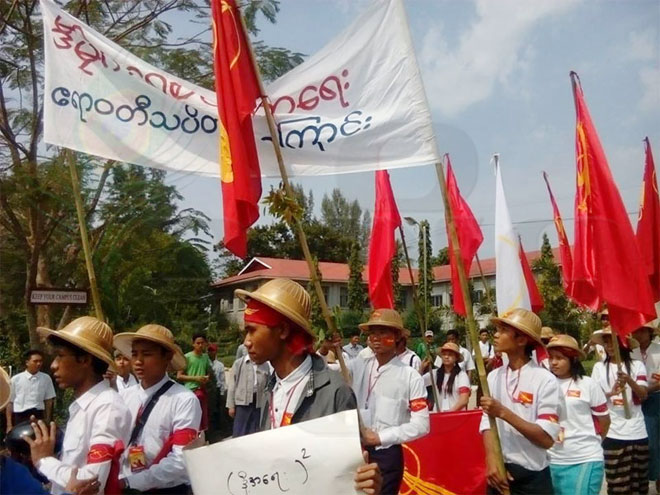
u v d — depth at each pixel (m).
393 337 5.24
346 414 2.93
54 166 10.97
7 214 11.91
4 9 12.62
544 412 4.43
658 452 7.48
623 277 5.71
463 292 4.37
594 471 5.38
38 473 3.75
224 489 2.93
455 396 7.69
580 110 6.00
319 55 4.77
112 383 5.66
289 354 3.15
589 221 5.88
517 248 6.79
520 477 4.52
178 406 4.11
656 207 7.08
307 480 2.88
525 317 4.62
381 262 6.52
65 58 5.16
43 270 12.37
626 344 6.89
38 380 9.02
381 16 4.65
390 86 4.60
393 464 4.95
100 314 4.95
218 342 12.88
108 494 3.72
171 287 12.11
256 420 3.42
